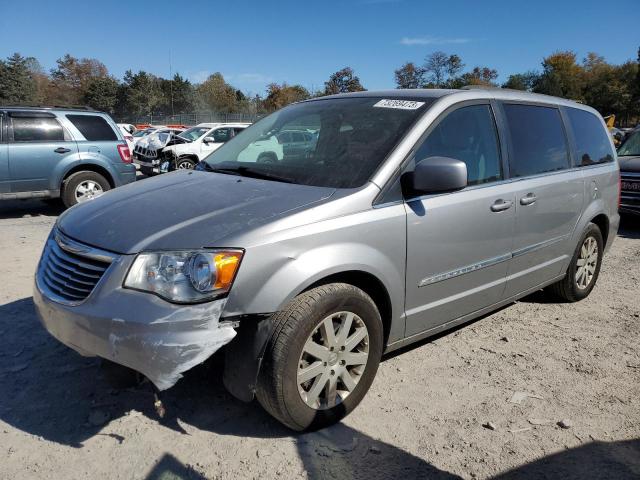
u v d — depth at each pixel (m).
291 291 2.63
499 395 3.39
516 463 2.75
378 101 3.77
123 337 2.47
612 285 5.80
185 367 2.43
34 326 4.21
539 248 4.27
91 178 9.66
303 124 3.85
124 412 3.07
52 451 2.72
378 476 2.62
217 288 2.49
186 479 2.55
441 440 2.91
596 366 3.83
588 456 2.82
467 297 3.66
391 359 3.83
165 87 76.88
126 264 2.57
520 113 4.21
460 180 3.06
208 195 3.09
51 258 2.96
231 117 60.09
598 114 5.46
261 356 2.64
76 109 9.66
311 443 2.84
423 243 3.23
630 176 8.84
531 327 4.52
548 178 4.28
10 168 8.91
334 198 2.91
